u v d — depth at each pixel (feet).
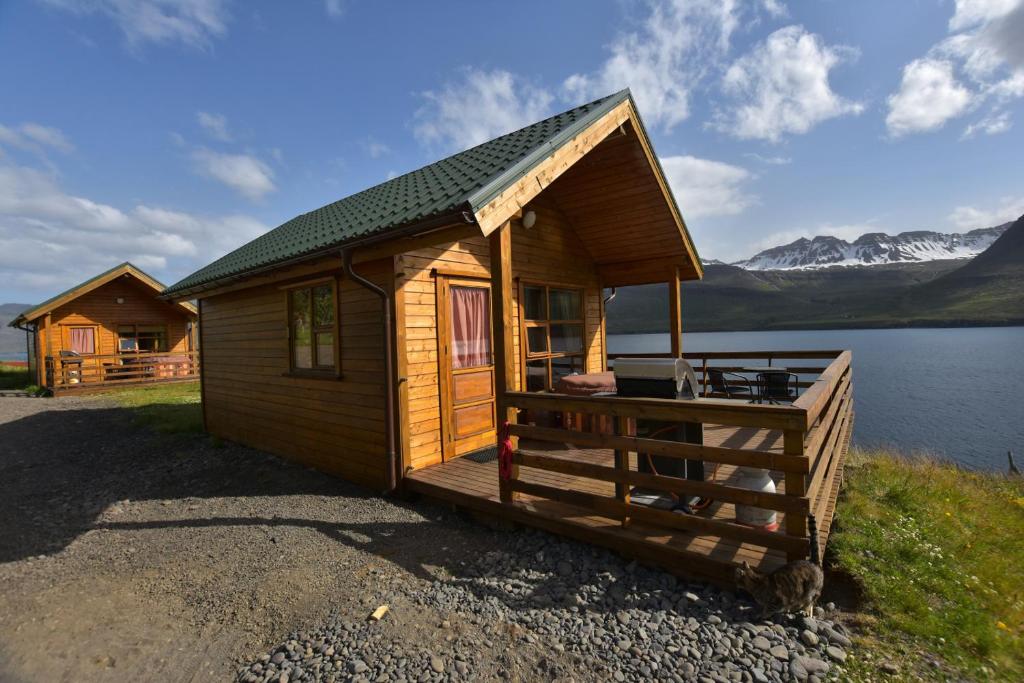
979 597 10.86
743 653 8.61
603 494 14.73
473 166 17.34
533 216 22.53
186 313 66.49
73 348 57.67
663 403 11.20
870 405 99.35
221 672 8.95
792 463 9.77
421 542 13.84
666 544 11.25
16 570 13.24
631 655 8.75
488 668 8.64
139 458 25.27
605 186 21.94
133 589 11.96
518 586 11.21
